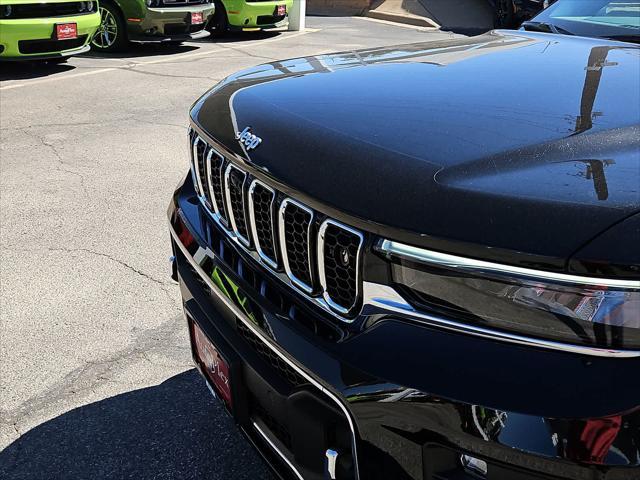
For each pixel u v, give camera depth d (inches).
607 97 69.1
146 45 415.2
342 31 558.3
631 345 45.1
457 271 48.4
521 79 75.0
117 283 133.9
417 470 49.5
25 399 100.8
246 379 67.2
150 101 276.4
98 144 219.9
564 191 49.6
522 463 45.0
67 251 146.6
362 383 51.0
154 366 108.7
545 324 46.4
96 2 325.4
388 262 51.2
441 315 49.9
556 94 69.8
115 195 178.5
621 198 48.2
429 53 92.4
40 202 172.6
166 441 92.7
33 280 134.1
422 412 48.1
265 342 60.6
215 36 480.4
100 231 156.9
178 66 352.8
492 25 616.1
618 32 112.0
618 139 59.0
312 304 58.4
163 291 131.3
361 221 51.8
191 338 83.0
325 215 55.1
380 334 51.8
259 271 65.5
